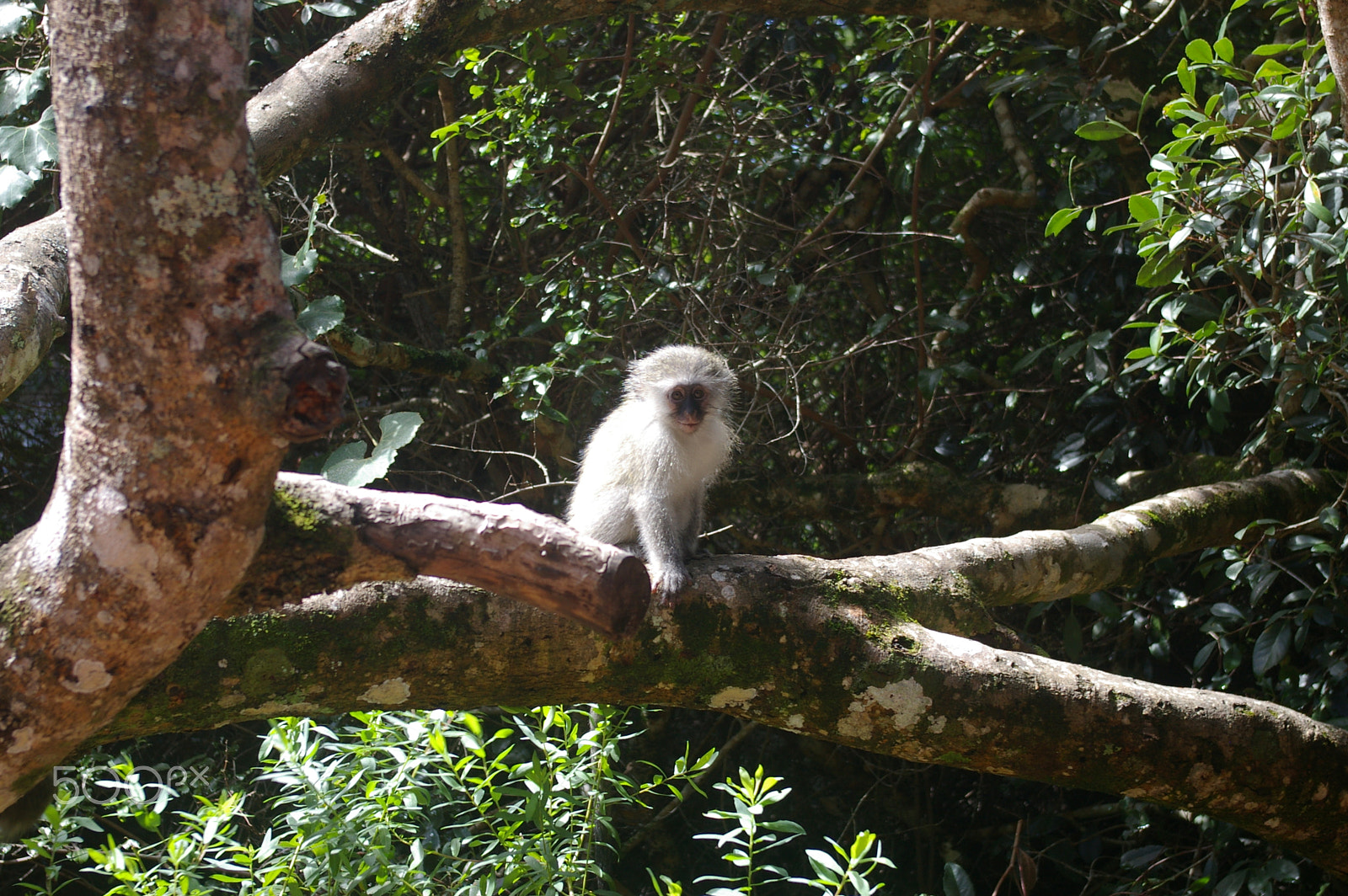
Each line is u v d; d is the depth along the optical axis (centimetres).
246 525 193
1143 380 528
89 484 186
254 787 517
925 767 615
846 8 510
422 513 229
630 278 589
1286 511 480
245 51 174
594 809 339
